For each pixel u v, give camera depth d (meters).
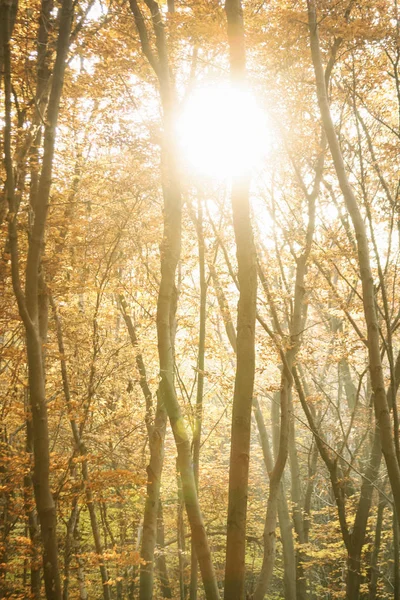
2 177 9.62
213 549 19.42
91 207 12.41
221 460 18.47
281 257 14.48
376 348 9.18
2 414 10.70
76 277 12.11
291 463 18.05
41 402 7.80
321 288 13.50
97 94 11.80
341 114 12.38
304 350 13.30
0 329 11.27
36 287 7.78
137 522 15.32
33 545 9.38
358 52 11.55
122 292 13.57
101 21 10.36
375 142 13.52
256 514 19.88
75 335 12.58
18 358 10.80
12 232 7.45
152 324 14.85
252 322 6.00
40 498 7.79
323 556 16.50
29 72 9.88
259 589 10.71
